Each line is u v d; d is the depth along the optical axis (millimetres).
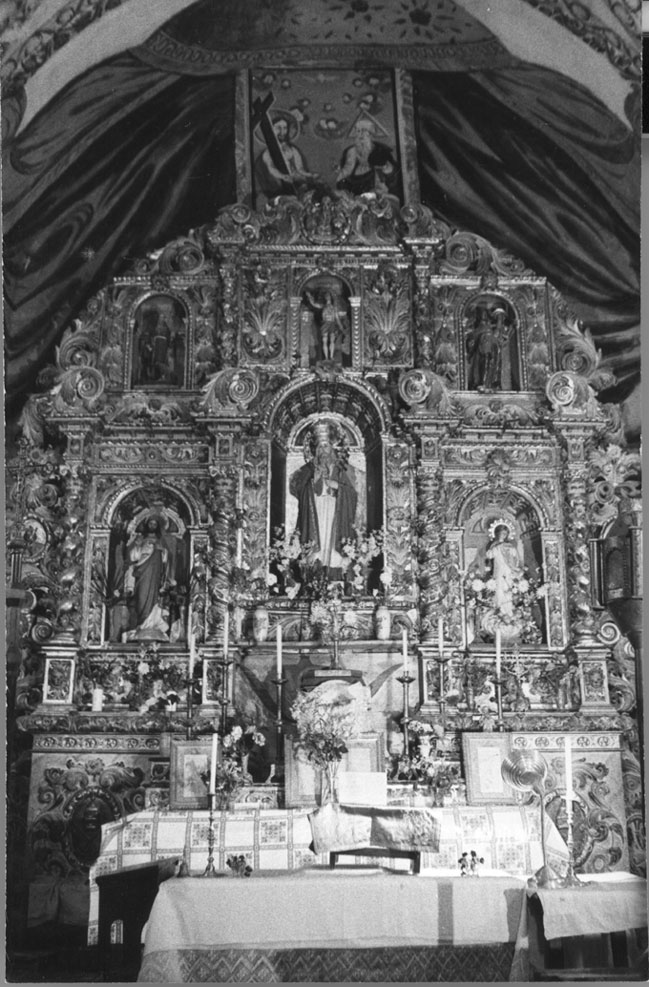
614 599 9430
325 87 9695
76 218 9453
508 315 10117
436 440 9719
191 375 9961
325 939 6789
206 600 9430
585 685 9227
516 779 8430
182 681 9281
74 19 8383
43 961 8469
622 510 9562
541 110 9328
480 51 9195
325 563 9695
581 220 9586
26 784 8883
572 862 7285
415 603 9484
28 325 9461
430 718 9000
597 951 7527
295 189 10148
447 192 10070
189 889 6793
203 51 9234
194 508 9695
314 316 10117
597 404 9750
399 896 6910
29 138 8781
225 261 10047
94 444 9766
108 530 9648
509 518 9914
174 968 6902
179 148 9719
